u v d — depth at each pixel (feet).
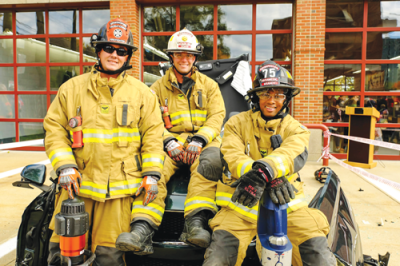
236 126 6.22
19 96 28.07
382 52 23.91
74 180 5.26
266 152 5.94
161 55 25.52
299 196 5.83
